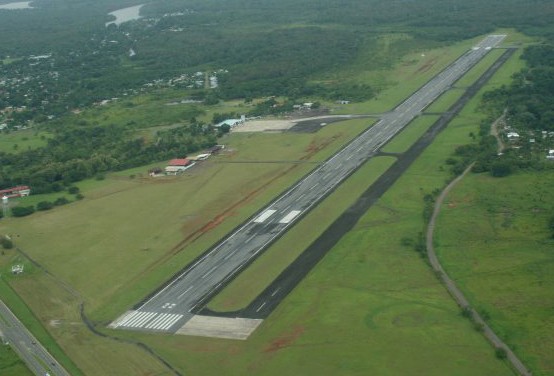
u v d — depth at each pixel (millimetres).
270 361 151000
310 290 179375
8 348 167000
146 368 153000
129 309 180375
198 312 174750
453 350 148875
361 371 144625
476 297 169125
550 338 149875
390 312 165375
